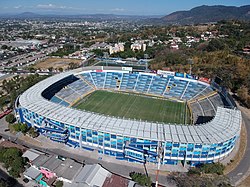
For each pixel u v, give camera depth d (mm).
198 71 149250
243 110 102438
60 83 116750
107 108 103500
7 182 55594
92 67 138875
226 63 156875
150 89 124500
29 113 78875
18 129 77250
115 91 125000
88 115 73250
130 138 63531
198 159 63094
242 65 144875
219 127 68312
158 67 166500
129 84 129500
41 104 80125
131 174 59406
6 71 172875
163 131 64875
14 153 60750
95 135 66938
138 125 67750
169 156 63281
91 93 121000
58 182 53344
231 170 62188
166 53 199625
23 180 57031
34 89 96875
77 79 127188
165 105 108250
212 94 109062
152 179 58719
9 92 121188
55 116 72125
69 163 59594
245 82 120688
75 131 69312
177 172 61219
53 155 63062
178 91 119125
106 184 53375
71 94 113125
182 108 105062
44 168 57281
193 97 112250
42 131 77438
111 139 65562
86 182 52875
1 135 77938
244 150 72062
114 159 66500
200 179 56438
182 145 61062
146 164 64562
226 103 97750
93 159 66250
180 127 67500
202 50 196250
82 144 70188
